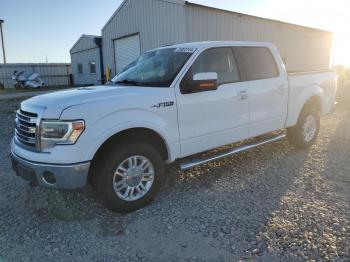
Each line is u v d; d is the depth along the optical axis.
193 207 3.69
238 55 4.63
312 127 5.89
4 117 10.26
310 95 5.66
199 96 4.02
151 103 3.60
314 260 2.65
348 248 2.80
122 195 3.55
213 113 4.19
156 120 3.64
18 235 3.19
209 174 4.72
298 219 3.31
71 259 2.79
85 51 26.70
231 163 5.18
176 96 3.82
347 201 3.70
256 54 4.91
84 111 3.17
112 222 3.42
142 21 15.66
